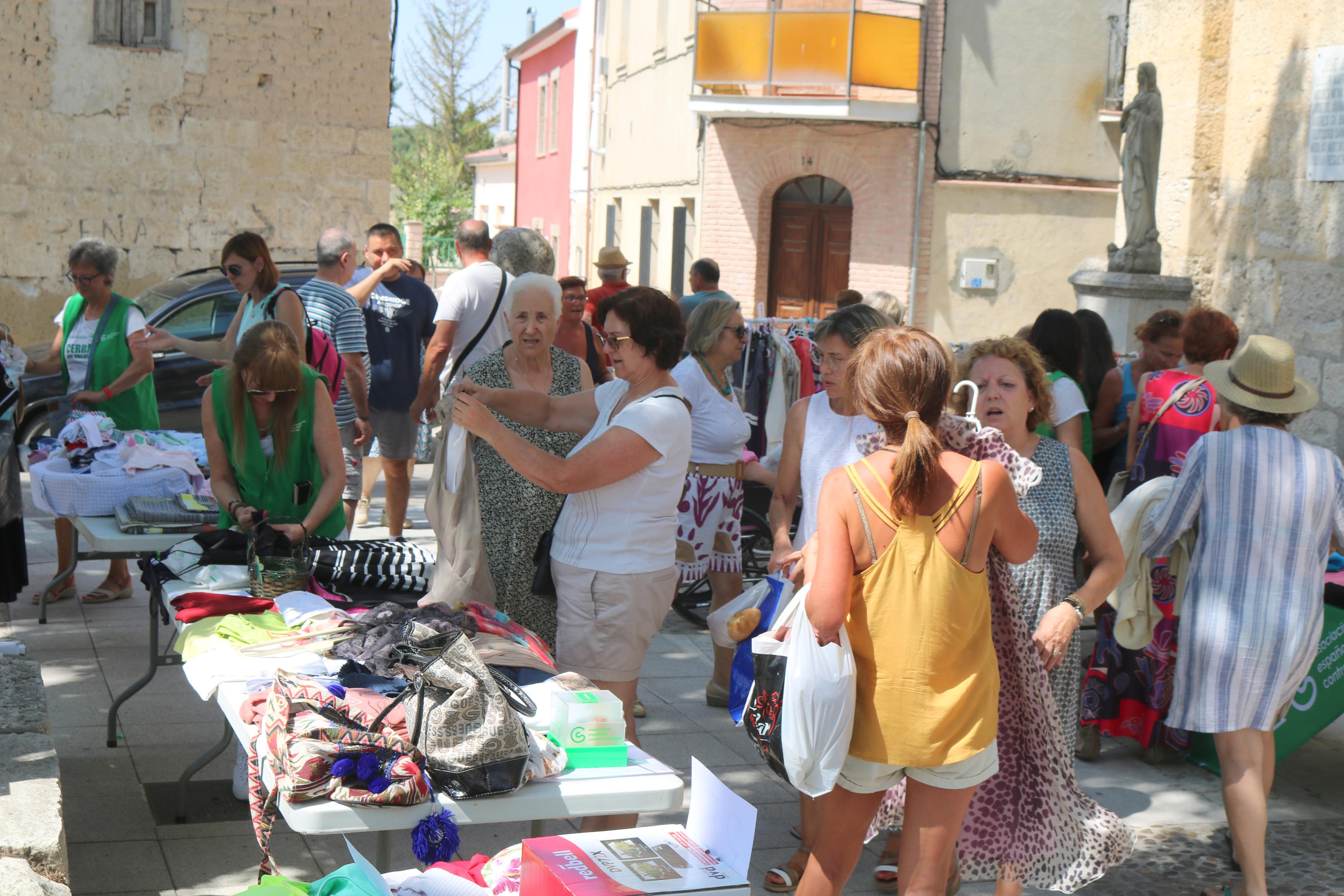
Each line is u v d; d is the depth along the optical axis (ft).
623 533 12.21
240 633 11.59
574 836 9.14
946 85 57.88
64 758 15.37
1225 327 18.44
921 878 9.59
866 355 9.57
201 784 14.76
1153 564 15.58
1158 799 15.94
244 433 14.89
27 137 39.63
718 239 63.16
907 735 9.27
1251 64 30.17
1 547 18.74
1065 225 59.41
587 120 94.79
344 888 8.43
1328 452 13.20
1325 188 27.48
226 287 34.68
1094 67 58.39
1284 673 12.87
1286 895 13.35
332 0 41.73
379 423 25.54
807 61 57.52
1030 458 12.37
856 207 59.82
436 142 193.36
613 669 12.47
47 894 8.86
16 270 40.11
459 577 13.05
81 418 18.57
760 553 24.85
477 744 8.95
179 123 41.06
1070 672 12.26
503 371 14.49
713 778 9.24
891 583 9.29
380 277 24.90
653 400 12.13
